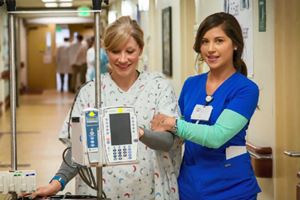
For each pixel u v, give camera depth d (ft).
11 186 6.77
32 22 63.46
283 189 11.65
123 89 7.55
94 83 7.32
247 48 13.15
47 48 66.23
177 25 23.44
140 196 7.58
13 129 6.97
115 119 6.16
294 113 10.98
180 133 7.04
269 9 12.19
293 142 11.07
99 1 6.73
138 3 32.86
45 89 66.28
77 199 6.88
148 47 31.89
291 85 11.10
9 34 6.91
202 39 7.58
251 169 7.81
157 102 7.52
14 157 6.98
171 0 25.02
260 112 12.53
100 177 6.78
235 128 7.18
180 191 7.79
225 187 7.55
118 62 7.10
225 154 7.55
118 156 6.08
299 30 10.64
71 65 60.90
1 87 41.01
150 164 7.55
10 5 6.88
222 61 7.45
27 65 65.92
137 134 6.22
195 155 7.71
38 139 28.22
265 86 12.35
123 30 6.98
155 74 7.71
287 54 11.24
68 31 68.33
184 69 22.61
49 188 6.97
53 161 22.38
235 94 7.38
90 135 6.06
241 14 13.56
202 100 7.71
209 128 7.08
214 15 7.52
